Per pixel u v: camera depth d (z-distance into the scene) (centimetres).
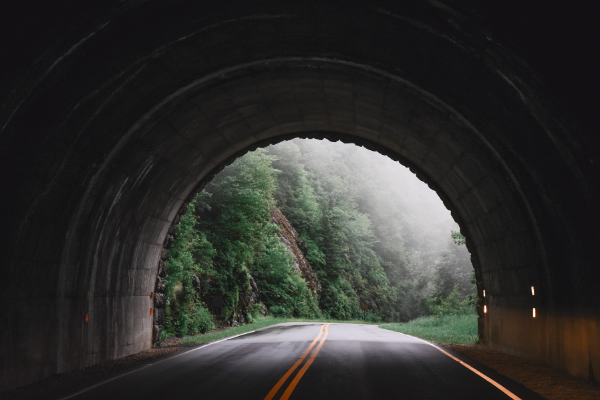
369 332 2380
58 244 1097
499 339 1580
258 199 3753
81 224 1186
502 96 974
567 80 824
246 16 988
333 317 6375
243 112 1522
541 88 857
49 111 929
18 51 796
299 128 1848
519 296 1391
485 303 1784
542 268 1195
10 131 877
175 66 1080
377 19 963
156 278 1838
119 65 973
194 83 1183
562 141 914
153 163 1423
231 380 949
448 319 3241
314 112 1658
